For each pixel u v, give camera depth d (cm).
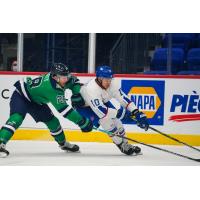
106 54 1747
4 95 1461
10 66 1711
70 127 1459
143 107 1441
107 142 1461
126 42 1728
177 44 1906
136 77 1435
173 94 1429
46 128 1462
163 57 1792
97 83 1238
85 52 1684
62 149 1321
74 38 1702
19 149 1343
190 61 1798
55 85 1218
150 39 1842
